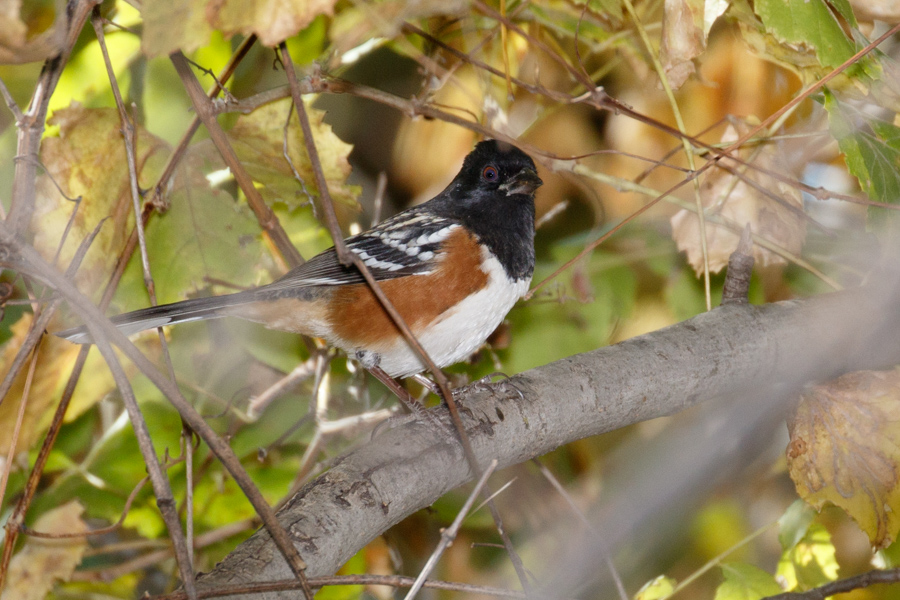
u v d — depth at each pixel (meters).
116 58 7.22
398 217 7.62
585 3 7.80
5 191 6.76
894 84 6.55
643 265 9.55
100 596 8.03
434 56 8.16
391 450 5.26
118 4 7.16
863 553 8.41
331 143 7.32
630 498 8.08
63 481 7.75
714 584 8.95
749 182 6.97
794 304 6.80
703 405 8.69
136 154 6.73
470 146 10.09
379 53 10.54
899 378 6.29
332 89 6.88
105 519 8.15
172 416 7.81
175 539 4.29
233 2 5.15
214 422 8.03
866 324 6.37
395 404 8.71
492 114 7.92
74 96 7.28
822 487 6.21
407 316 7.03
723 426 7.82
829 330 6.47
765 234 7.85
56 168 6.45
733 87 8.67
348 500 4.79
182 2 5.16
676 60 6.69
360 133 10.95
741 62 8.52
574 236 9.58
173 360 7.84
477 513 9.03
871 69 6.47
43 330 5.52
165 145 6.88
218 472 8.06
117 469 7.74
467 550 9.34
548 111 8.84
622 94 9.45
